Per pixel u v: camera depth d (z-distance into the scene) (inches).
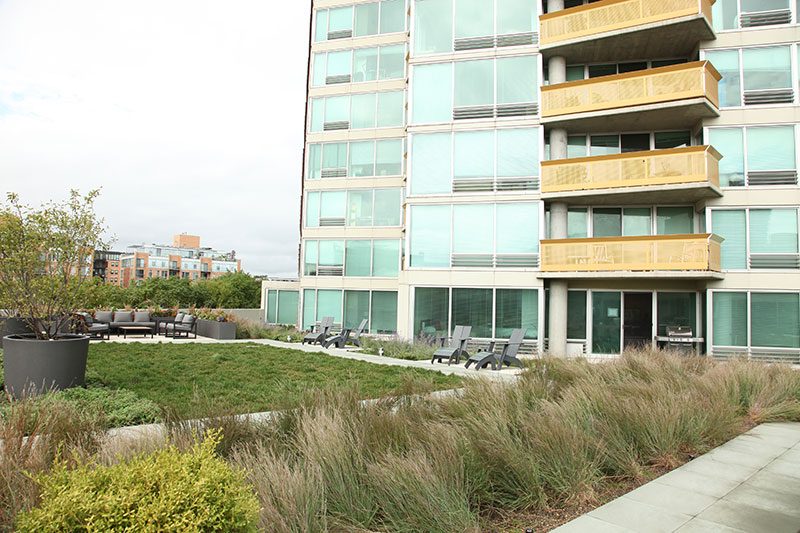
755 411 319.9
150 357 505.4
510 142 757.3
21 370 309.1
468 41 792.9
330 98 1038.4
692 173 665.6
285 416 214.5
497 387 262.7
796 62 694.5
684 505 173.6
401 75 1000.2
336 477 153.9
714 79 701.3
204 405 229.6
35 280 320.8
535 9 773.3
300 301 1008.9
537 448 186.9
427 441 182.7
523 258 737.0
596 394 253.9
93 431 187.5
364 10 1033.5
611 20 716.7
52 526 81.8
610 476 200.7
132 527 82.7
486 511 163.9
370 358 560.1
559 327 725.3
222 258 5797.2
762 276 673.0
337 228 1007.0
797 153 682.2
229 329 764.0
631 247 685.3
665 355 422.6
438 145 785.6
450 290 761.0
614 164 699.4
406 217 790.5
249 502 96.1
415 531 141.6
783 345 661.9
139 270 5059.1
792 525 157.9
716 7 729.6
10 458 139.6
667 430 229.1
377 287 971.9
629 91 701.9
